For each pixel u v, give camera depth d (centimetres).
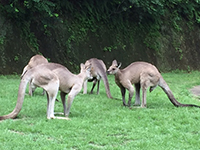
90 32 2102
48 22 1861
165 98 1164
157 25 2522
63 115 840
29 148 576
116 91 1311
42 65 769
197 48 2725
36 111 852
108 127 726
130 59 2241
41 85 753
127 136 671
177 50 2555
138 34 2381
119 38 2242
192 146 632
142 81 984
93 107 949
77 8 2103
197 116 859
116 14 2284
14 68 1670
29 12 1816
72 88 802
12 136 628
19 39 1747
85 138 648
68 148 593
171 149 606
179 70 2470
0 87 1201
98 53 2086
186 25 2742
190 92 1441
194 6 2828
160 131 720
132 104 1056
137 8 2388
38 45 1817
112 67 988
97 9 2191
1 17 1711
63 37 1948
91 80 1254
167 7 2666
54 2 1997
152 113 891
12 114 748
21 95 747
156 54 2409
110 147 600
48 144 601
